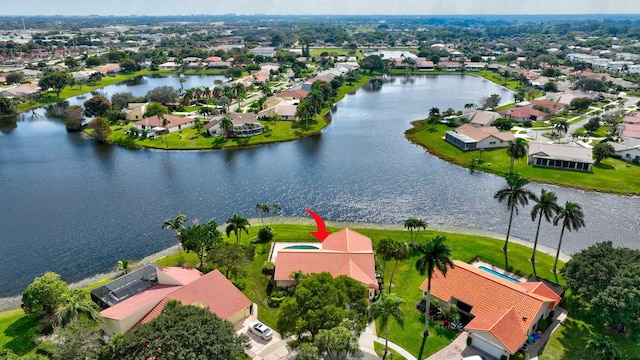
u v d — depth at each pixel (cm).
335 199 11506
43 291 6400
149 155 15350
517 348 5669
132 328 5922
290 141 17038
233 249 7438
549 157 13450
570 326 6425
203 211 10812
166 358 4706
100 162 14575
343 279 6219
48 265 8481
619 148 14288
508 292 6462
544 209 7769
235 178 13025
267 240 9075
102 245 9200
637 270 6025
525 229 9794
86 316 5744
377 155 15162
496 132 16338
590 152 13538
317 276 6156
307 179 12912
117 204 11206
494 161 14138
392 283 7606
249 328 6366
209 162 14550
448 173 13375
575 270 6594
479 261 8244
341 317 5472
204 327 5134
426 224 9788
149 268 7488
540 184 12331
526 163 13838
